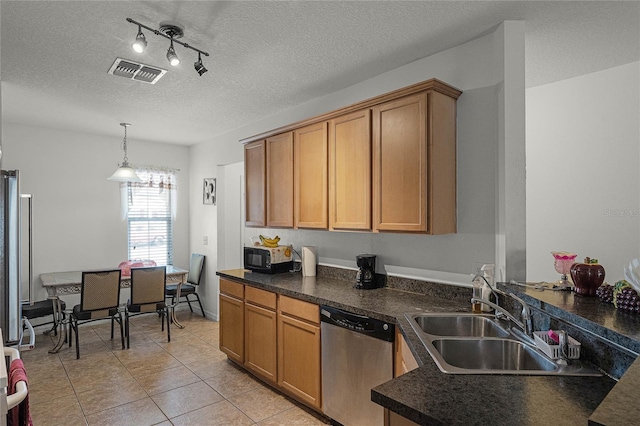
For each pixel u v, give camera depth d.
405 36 2.31
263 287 3.09
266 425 2.54
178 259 5.68
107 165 5.10
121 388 3.08
